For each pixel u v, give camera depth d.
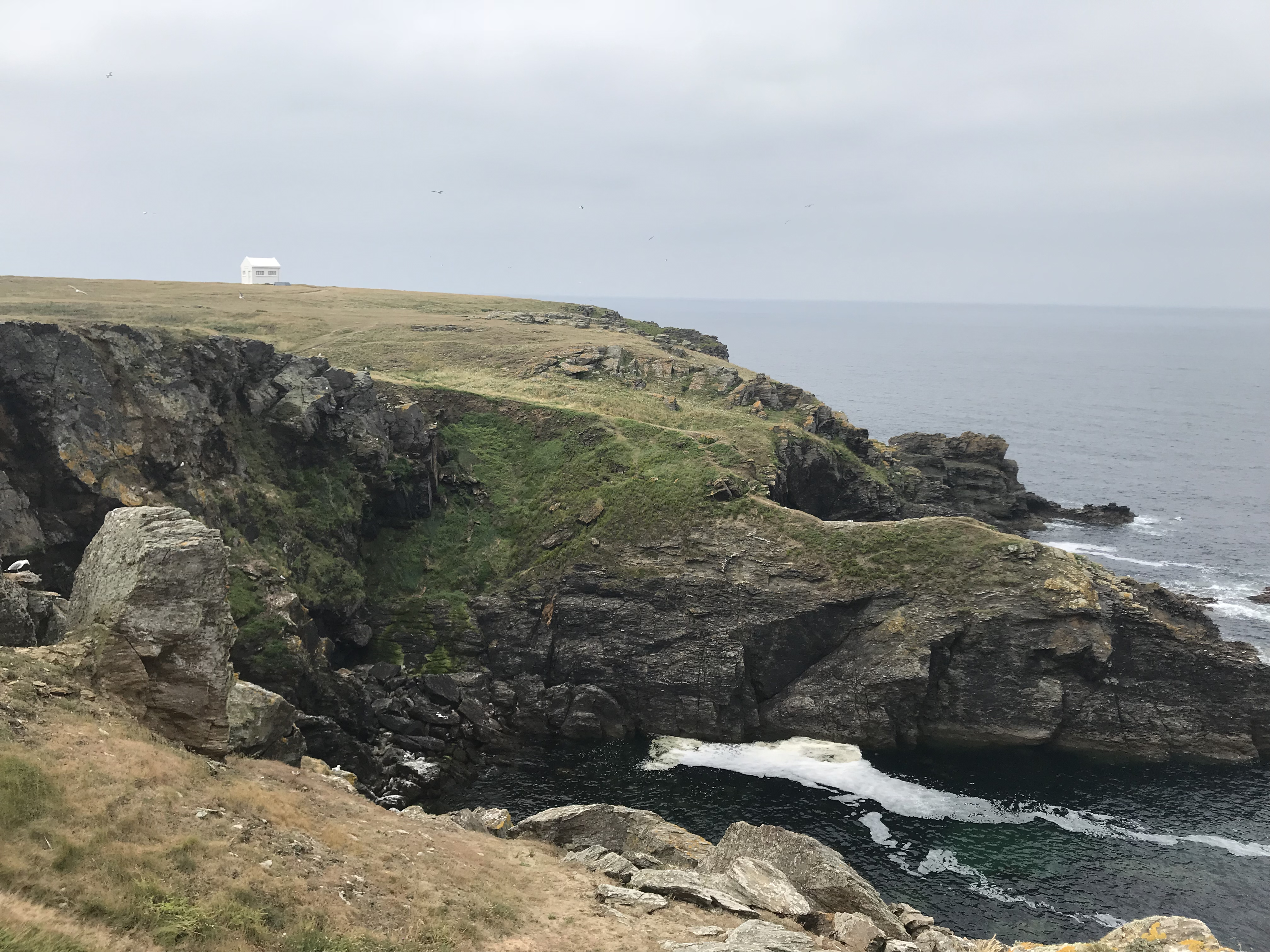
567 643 68.25
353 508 71.12
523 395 98.69
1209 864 48.19
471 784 56.16
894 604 65.88
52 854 16.80
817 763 59.62
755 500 73.69
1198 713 62.12
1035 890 45.47
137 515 28.09
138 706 25.52
